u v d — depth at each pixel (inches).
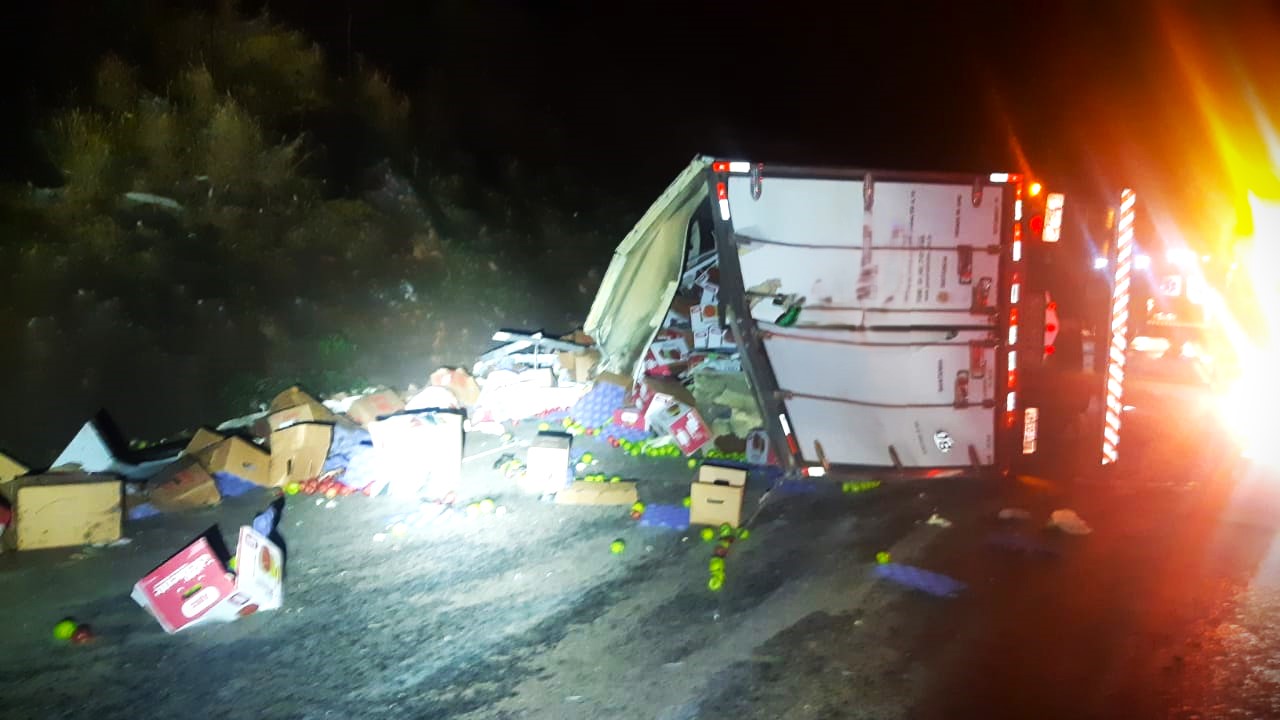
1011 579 248.1
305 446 331.6
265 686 191.3
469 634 215.0
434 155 707.4
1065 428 330.3
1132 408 477.1
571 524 291.0
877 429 314.7
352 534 282.4
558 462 316.8
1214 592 238.5
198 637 214.4
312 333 467.8
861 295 313.7
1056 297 321.7
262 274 483.5
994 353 315.9
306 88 639.8
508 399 424.2
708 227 439.5
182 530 287.0
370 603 232.2
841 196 311.1
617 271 444.8
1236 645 207.9
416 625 219.6
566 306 631.8
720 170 308.3
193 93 554.3
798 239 311.3
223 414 400.5
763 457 353.4
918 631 216.2
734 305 311.6
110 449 324.8
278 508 307.4
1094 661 200.7
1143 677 193.5
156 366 393.7
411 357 496.1
